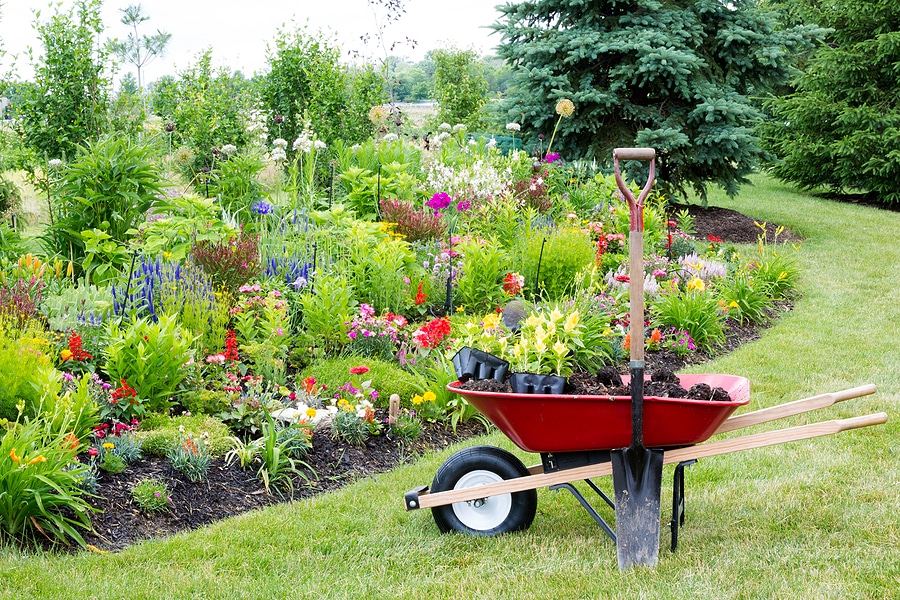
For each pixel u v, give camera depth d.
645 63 12.38
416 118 19.19
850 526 3.73
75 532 3.55
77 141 10.12
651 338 6.86
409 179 9.52
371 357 5.98
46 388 4.04
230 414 4.82
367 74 13.15
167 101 13.02
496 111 14.26
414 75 24.11
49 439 3.88
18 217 8.67
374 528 3.87
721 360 7.06
